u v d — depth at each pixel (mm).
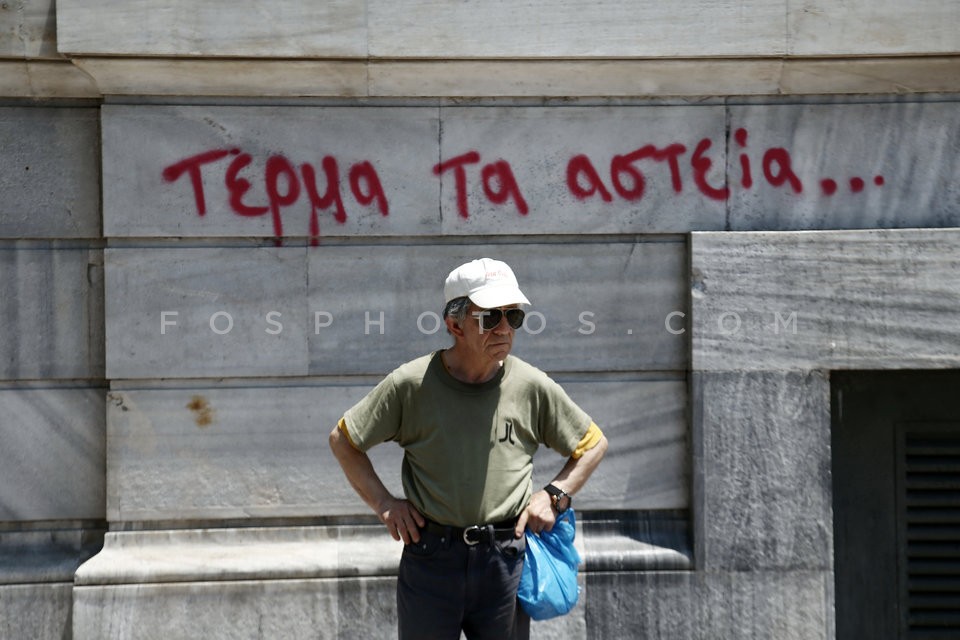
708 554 5402
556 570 4152
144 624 5215
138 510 5355
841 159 5527
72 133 5367
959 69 5418
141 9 5098
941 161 5543
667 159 5477
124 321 5320
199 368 5352
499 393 4047
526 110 5434
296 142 5359
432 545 4023
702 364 5398
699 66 5363
